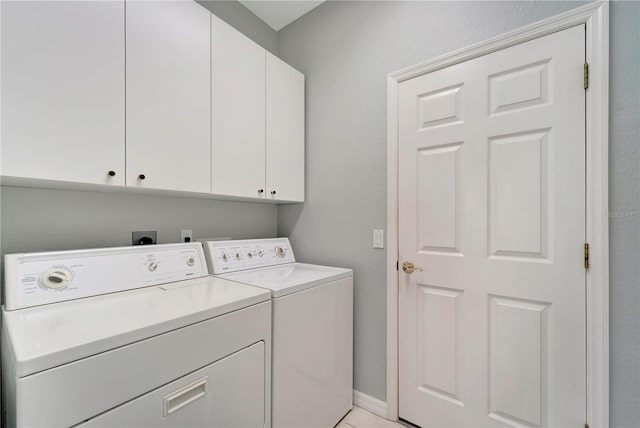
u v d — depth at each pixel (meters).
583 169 1.15
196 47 1.40
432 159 1.53
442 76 1.50
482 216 1.38
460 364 1.44
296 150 1.98
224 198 1.75
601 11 1.11
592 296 1.13
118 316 0.88
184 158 1.34
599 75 1.11
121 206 1.44
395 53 1.66
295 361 1.30
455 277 1.46
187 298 1.08
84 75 1.04
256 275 1.55
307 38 2.07
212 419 0.96
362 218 1.79
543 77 1.24
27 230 1.17
